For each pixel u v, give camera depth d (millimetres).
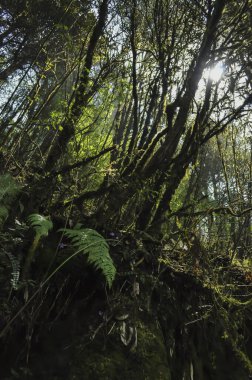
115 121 4539
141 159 3479
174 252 3465
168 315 2744
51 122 3336
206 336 2938
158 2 4070
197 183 4398
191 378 2600
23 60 6082
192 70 3770
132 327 2434
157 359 2359
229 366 2924
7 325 2045
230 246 4289
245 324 3293
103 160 3621
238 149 4809
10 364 2082
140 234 3166
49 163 3355
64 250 2553
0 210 2270
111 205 3107
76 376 2109
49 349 2199
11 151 3637
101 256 2059
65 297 2439
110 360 2229
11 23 6832
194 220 3574
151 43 4191
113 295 2535
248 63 3834
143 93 4410
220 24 3951
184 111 3418
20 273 2303
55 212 2908
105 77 3711
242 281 3711
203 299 3074
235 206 4098
